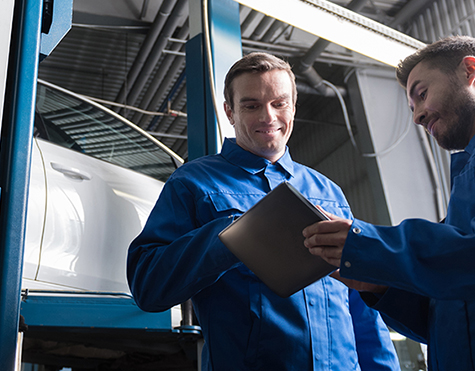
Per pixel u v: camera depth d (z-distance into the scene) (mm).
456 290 767
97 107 2727
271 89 1220
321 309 1092
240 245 912
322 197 1299
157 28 5211
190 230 1124
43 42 1113
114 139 2654
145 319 1705
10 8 995
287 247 890
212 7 2279
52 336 1821
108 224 2154
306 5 2354
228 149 1293
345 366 1074
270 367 1018
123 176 2416
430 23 5977
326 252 852
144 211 2342
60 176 2096
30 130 992
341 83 7340
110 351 2176
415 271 785
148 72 6195
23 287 1807
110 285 2076
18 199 945
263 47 6082
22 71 1011
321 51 6109
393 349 1266
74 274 1966
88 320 1652
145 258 1052
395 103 6777
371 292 1105
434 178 6176
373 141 6574
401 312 1070
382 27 2543
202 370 1113
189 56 2250
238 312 1049
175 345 2053
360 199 7555
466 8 5523
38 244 1893
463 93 1021
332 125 8211
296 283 912
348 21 2463
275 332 1027
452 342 874
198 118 2119
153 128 7645
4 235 915
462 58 1040
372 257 805
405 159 6430
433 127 1066
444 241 785
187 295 1001
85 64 6480
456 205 914
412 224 832
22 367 2764
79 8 4668
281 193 866
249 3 2258
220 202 1146
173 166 2945
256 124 1225
